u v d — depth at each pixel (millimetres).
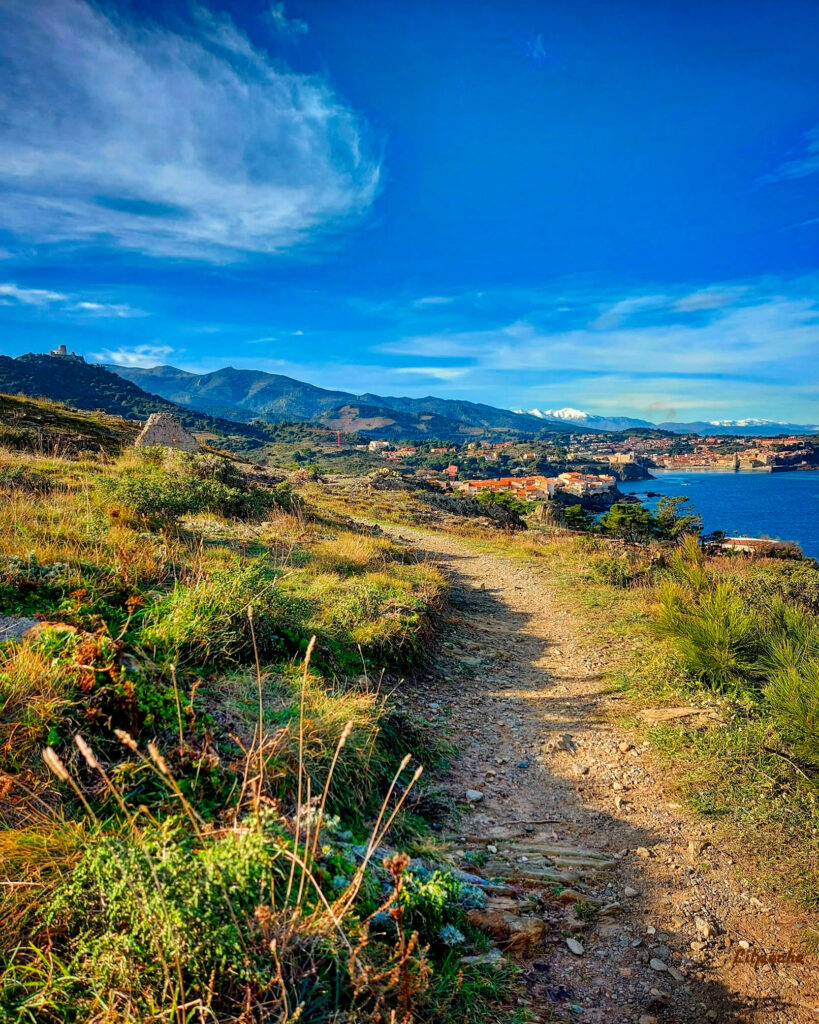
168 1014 1745
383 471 51656
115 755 3008
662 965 2924
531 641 9391
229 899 1954
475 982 2570
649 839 4070
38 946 2033
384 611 7508
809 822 4086
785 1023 2592
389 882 2893
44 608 4301
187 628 4508
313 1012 1992
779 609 7723
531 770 5113
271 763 3324
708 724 5672
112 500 10008
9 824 2475
